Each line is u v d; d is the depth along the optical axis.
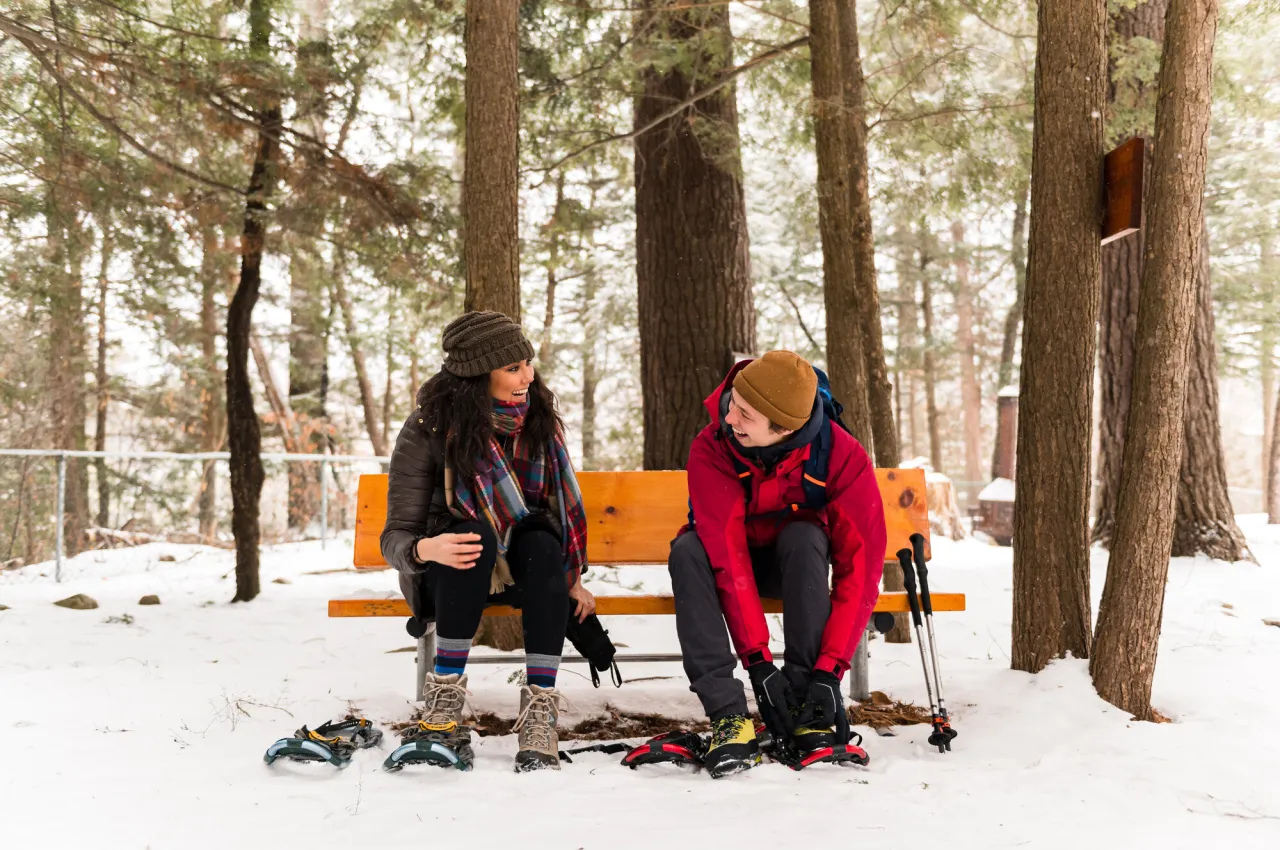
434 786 2.31
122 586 7.09
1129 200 3.15
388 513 2.69
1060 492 3.34
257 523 6.42
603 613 2.99
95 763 2.50
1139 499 3.02
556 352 19.02
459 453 2.60
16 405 13.09
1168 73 3.00
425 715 2.51
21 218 6.86
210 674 3.79
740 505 2.67
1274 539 8.65
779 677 2.52
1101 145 3.35
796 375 2.54
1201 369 7.78
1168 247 2.97
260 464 6.45
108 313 13.72
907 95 7.02
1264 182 14.57
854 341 4.56
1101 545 8.24
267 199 6.49
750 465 2.67
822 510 2.75
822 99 4.68
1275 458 16.12
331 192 6.50
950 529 10.30
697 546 2.65
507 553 2.68
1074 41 3.33
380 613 3.01
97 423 16.44
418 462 2.67
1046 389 3.36
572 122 7.72
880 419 4.96
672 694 3.38
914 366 22.41
